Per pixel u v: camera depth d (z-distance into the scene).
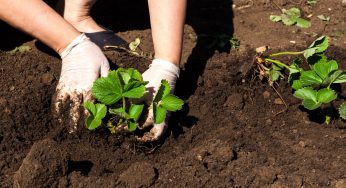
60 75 1.50
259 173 1.37
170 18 1.46
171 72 1.46
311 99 1.49
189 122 1.51
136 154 1.43
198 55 1.70
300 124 1.54
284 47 1.75
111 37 1.68
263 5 1.99
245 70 1.64
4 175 1.36
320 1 2.02
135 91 1.38
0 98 1.51
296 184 1.36
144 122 1.41
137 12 1.93
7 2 1.42
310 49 1.56
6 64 1.61
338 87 1.61
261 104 1.58
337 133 1.50
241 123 1.53
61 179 1.33
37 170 1.30
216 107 1.56
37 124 1.47
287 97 1.59
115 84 1.38
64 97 1.43
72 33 1.47
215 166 1.39
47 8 1.46
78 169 1.39
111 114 1.43
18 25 1.46
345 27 1.88
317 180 1.37
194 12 1.95
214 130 1.50
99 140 1.44
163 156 1.44
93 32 1.69
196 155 1.40
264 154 1.44
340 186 1.35
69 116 1.43
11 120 1.46
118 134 1.43
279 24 1.89
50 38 1.46
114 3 1.96
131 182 1.34
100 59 1.47
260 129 1.52
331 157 1.43
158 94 1.39
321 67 1.51
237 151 1.44
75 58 1.46
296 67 1.56
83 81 1.43
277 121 1.54
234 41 1.76
